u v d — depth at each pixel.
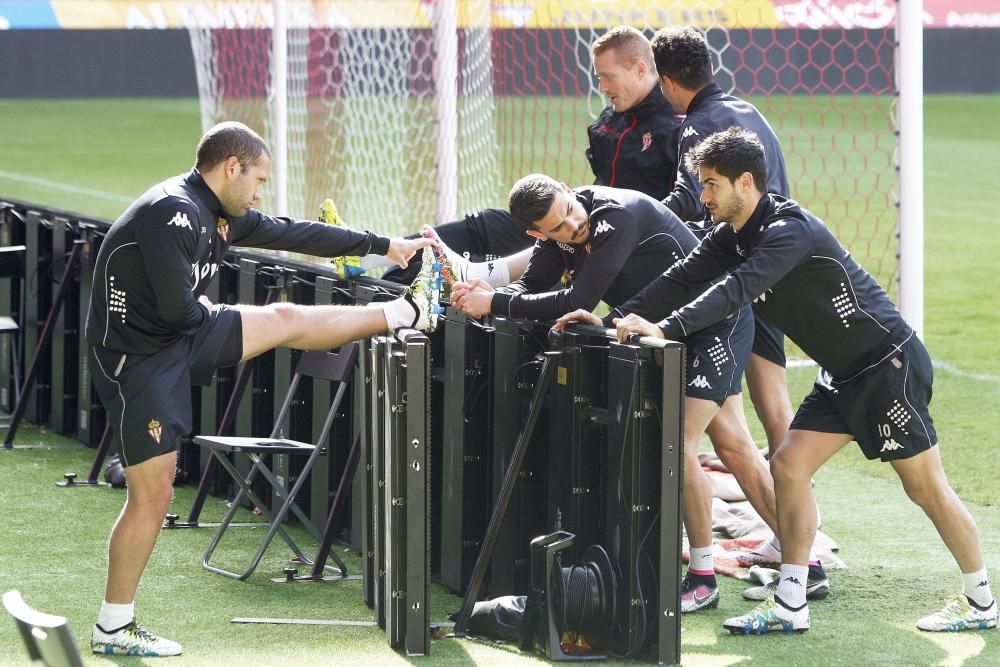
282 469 22.33
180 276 15.66
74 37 106.69
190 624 17.27
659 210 17.56
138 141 87.81
